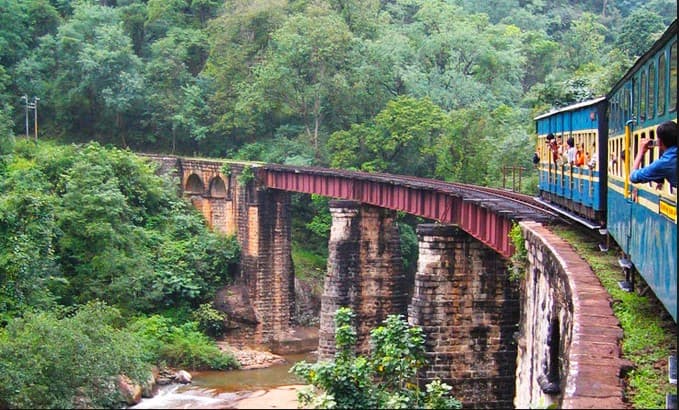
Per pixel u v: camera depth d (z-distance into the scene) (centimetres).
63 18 12512
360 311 6344
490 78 11112
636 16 11281
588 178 3647
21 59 11694
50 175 8306
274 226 8206
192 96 11100
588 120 3691
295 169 7600
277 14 11088
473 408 4791
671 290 1923
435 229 4809
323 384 3080
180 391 5731
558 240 3416
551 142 4528
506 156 8538
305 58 10175
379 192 6309
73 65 11350
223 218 8856
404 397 3033
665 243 2017
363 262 6366
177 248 8062
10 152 9531
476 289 4822
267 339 8025
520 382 3622
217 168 8838
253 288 8094
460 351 4806
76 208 7269
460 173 8794
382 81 10144
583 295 2523
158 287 7438
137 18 12306
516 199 5228
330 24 10162
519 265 3756
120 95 11131
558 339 2903
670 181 1934
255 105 10350
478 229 4688
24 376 4381
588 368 1919
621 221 2864
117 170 8494
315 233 9525
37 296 5847
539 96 8956
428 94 10238
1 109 10625
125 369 5256
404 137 9050
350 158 9388
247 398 5516
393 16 12812
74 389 4659
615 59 9525
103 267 7044
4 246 5888
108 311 5659
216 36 11406
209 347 6825
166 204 8794
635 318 2300
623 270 2798
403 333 3303
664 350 2052
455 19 12031
